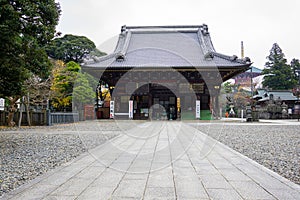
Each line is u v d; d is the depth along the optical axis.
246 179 4.36
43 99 20.91
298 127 17.19
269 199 3.42
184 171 4.88
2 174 4.79
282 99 45.03
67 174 4.65
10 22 6.68
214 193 3.63
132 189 3.78
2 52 7.22
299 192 3.69
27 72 8.04
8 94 7.98
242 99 44.62
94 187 3.88
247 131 13.92
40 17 7.43
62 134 12.16
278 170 5.13
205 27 31.33
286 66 51.47
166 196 3.49
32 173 4.88
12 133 12.77
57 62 23.64
